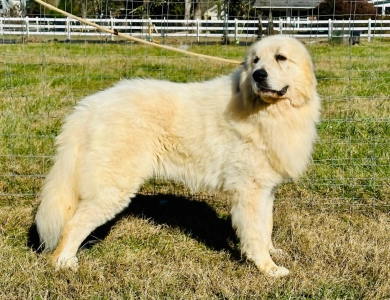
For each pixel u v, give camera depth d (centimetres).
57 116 680
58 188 353
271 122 339
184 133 360
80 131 354
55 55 1120
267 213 378
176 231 419
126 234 408
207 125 356
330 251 378
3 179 506
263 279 338
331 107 713
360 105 725
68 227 348
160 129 360
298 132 349
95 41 1418
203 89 370
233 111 348
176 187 510
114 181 348
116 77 857
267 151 341
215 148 356
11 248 376
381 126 626
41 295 307
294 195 495
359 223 438
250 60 345
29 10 1836
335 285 326
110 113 351
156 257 374
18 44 1317
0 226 411
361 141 586
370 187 500
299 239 399
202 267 358
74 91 839
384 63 1070
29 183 499
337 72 959
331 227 429
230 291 318
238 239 407
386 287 321
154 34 1016
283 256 376
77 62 1065
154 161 366
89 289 320
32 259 355
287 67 338
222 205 479
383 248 380
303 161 358
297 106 346
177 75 923
